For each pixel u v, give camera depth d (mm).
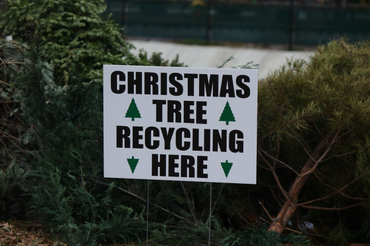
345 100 4629
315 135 5461
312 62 5273
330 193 5375
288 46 19438
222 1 20922
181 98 3979
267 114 5113
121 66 3980
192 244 4676
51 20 6312
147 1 19500
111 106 4020
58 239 4824
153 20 19641
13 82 5281
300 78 4926
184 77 3963
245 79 3920
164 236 4668
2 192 5211
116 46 6707
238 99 3939
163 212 5219
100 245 4699
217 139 3977
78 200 4887
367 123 4520
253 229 4172
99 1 7117
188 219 5125
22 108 5336
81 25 6410
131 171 4055
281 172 5715
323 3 21344
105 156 4051
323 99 4660
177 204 5461
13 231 5117
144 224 4820
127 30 19594
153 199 5070
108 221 4738
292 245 5020
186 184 5344
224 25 19719
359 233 5609
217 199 5207
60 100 5277
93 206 4754
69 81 5938
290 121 4703
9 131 5680
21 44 5730
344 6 20234
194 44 19078
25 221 5562
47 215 4801
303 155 5477
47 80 5566
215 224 4762
